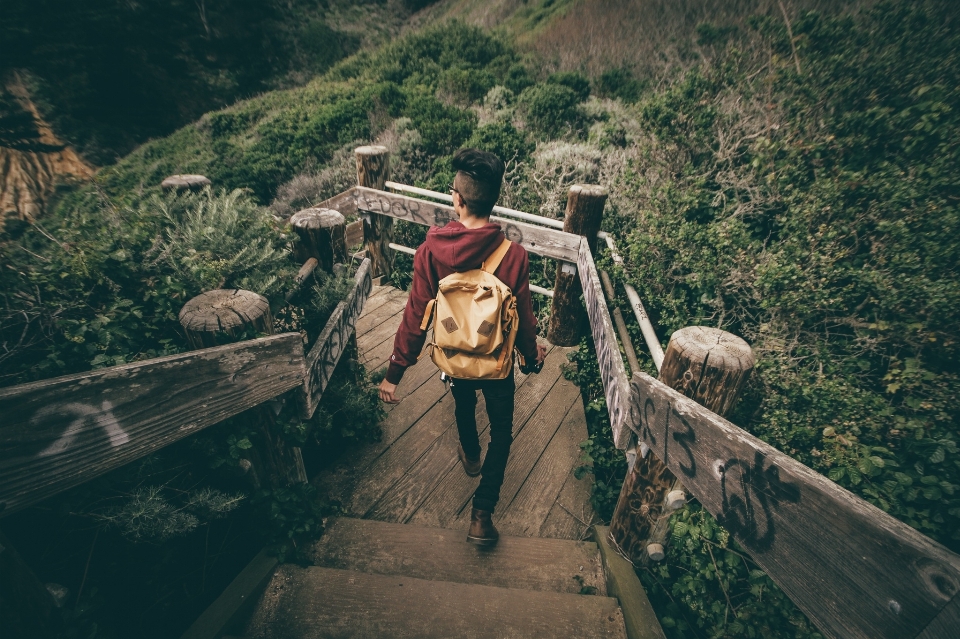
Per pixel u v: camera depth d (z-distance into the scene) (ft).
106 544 5.26
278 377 5.01
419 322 5.62
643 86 26.73
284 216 24.62
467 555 6.60
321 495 7.67
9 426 2.59
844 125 11.12
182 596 5.65
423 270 5.41
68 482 3.00
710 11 32.14
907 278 8.14
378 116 29.91
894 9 14.37
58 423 2.86
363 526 6.95
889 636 2.22
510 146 18.98
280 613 5.51
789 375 7.84
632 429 5.37
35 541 4.80
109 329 5.65
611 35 34.86
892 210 9.31
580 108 24.31
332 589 5.76
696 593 5.91
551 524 7.43
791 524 2.87
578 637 5.38
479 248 5.06
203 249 7.22
